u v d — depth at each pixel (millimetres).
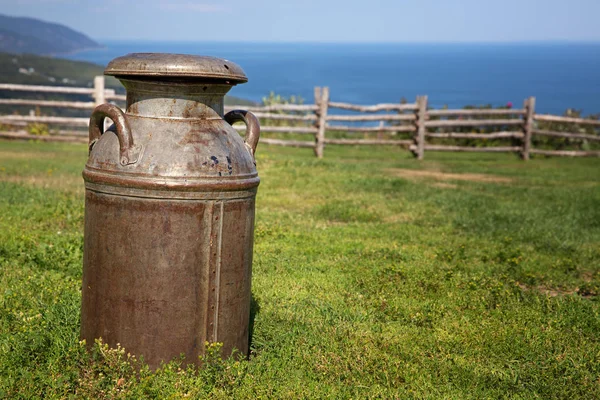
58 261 6211
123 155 3711
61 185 10680
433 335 4887
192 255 3791
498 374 4266
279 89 131750
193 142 3787
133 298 3783
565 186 13719
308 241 7734
